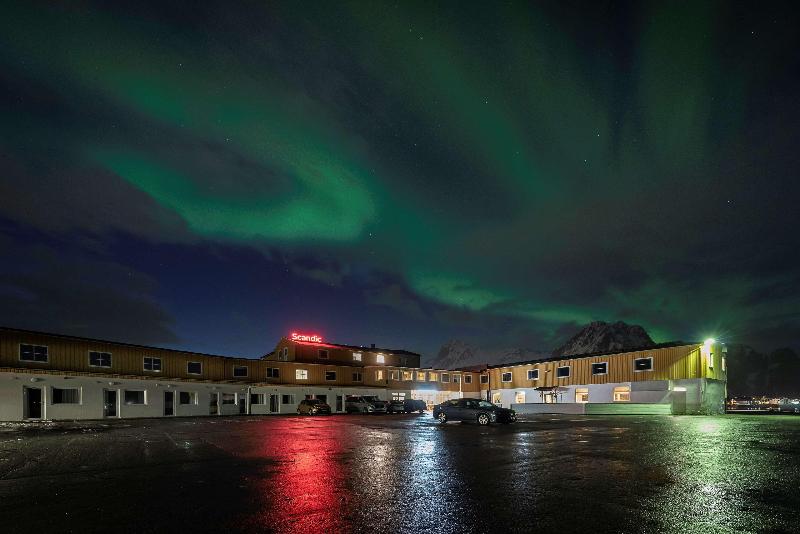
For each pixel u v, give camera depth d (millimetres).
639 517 6301
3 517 6500
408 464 10727
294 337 54250
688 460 10992
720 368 38469
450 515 6418
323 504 7055
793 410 47938
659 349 39500
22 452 13242
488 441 15609
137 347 36750
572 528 5840
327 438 16969
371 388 53406
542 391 48531
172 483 8688
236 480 8938
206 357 42156
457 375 58344
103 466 10688
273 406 46406
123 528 5984
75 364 32625
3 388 28547
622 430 19562
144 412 36000
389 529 5848
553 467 10188
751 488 7977
